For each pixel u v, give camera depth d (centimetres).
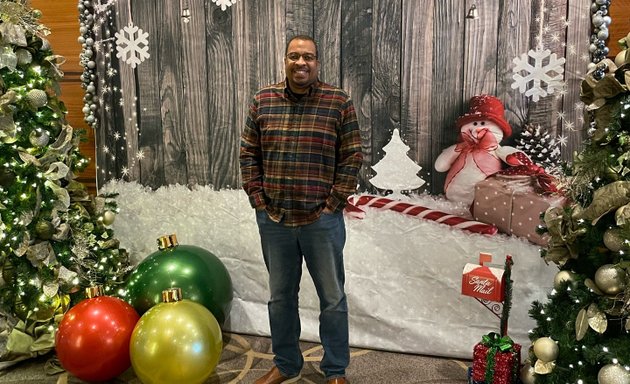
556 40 250
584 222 193
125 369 250
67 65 323
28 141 263
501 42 256
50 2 318
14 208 254
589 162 193
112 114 314
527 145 257
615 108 185
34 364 268
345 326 232
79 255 278
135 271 276
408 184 275
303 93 216
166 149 309
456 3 258
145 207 317
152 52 302
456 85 264
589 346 187
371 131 277
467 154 264
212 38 292
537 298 259
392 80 271
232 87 294
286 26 280
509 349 222
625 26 245
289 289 231
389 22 267
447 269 272
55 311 270
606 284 182
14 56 255
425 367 262
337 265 227
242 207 301
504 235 262
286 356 238
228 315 287
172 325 225
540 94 254
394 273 280
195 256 276
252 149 228
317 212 218
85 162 295
